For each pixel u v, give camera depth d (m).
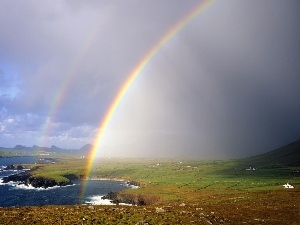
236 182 157.62
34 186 184.12
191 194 114.88
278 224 45.41
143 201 116.00
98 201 129.25
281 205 67.19
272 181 153.88
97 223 38.25
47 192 159.88
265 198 83.69
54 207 54.91
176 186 150.88
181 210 56.62
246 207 64.31
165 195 117.00
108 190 167.88
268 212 56.84
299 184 132.25
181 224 39.81
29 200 133.50
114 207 57.25
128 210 51.16
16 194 152.12
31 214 43.31
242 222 45.66
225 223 43.53
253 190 115.31
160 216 44.56
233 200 83.69
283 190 106.38
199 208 61.66
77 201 129.75
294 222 47.03
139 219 41.56
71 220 39.28
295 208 62.41
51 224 36.81
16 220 38.12
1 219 38.22
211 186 143.25
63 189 173.12
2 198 139.12
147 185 172.50
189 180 183.12
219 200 86.50
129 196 125.38
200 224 40.59
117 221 39.75
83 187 183.50
